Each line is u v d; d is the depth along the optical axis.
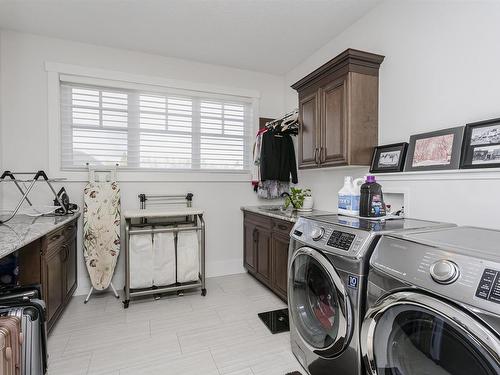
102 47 2.92
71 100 2.89
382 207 1.74
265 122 3.62
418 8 1.92
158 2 2.22
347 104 2.14
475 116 1.59
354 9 2.32
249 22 2.50
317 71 2.40
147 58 3.09
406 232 1.25
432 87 1.83
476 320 0.79
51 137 2.74
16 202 2.67
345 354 1.34
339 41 2.70
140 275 2.64
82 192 2.88
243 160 3.60
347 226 1.43
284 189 3.47
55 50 2.76
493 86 1.51
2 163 2.62
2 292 1.46
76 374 1.64
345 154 2.16
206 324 2.22
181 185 3.25
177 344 1.95
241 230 3.54
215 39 2.80
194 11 2.34
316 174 3.09
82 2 2.21
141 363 1.74
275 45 2.92
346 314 1.30
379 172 2.11
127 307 2.53
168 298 2.73
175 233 2.80
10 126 2.63
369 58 2.15
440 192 1.72
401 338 1.06
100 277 2.77
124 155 3.07
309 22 2.50
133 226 2.77
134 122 3.11
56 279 2.13
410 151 1.94
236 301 2.66
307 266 1.67
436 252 0.96
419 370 1.00
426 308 0.92
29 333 1.28
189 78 3.26
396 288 1.05
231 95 3.47
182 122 3.31
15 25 2.54
